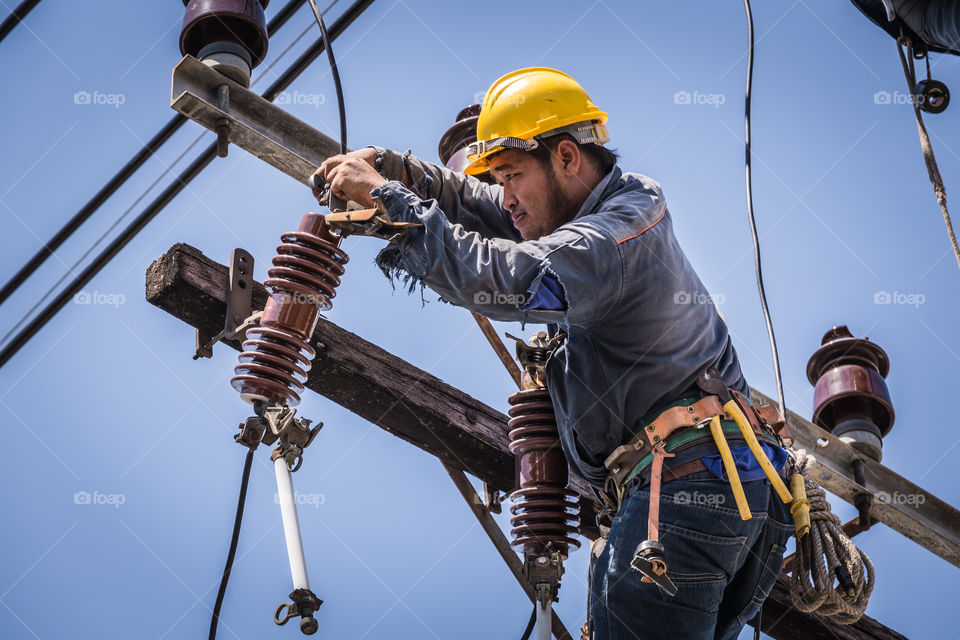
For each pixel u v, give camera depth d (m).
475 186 4.40
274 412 3.93
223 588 4.52
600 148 4.06
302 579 3.74
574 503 4.42
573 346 3.85
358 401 4.83
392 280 3.47
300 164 4.83
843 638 5.37
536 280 3.44
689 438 3.71
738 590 3.83
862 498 6.04
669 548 3.60
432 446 4.96
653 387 3.75
